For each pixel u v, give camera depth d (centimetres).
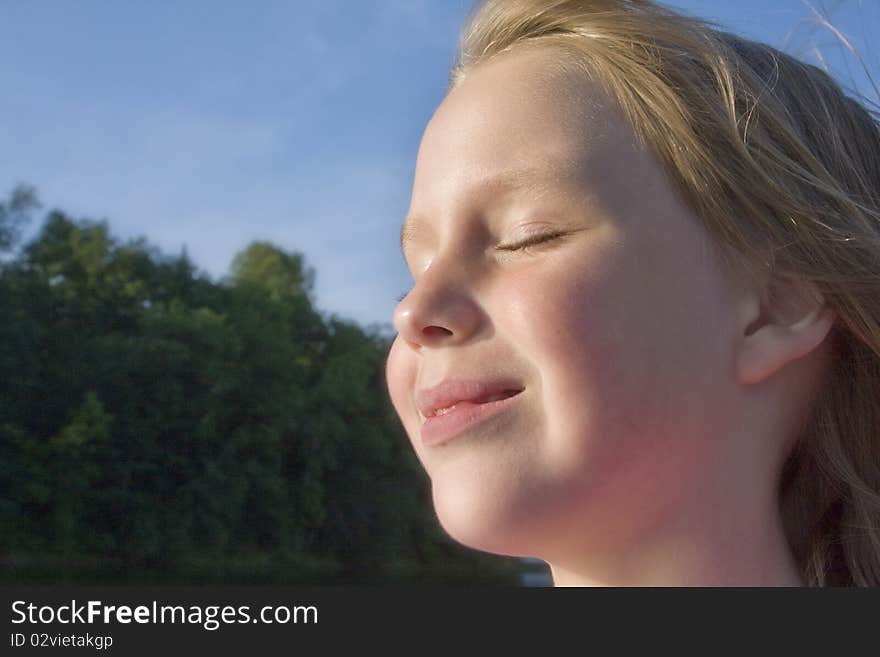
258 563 3325
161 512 3191
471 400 74
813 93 95
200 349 3431
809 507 90
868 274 83
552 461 70
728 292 77
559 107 79
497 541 71
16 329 3180
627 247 73
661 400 72
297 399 3584
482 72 87
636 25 84
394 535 3612
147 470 3225
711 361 75
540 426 71
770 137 85
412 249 87
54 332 3288
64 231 3506
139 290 3553
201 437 3316
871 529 86
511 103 81
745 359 77
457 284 76
